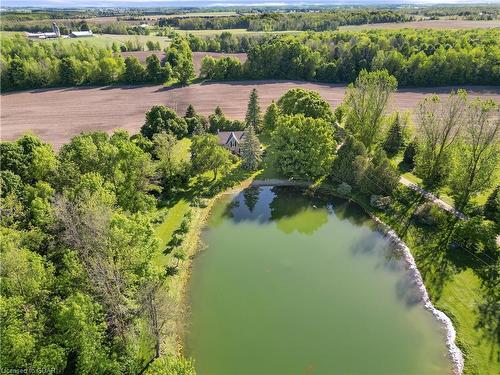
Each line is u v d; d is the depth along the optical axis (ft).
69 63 427.33
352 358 127.13
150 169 191.62
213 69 459.32
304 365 125.18
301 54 451.94
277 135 232.32
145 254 138.72
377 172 208.54
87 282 120.78
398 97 386.11
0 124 327.47
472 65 404.77
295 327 138.62
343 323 140.15
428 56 425.69
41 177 194.80
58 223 147.13
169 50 476.54
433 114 212.02
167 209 201.87
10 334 97.60
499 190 181.47
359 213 206.08
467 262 160.86
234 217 205.67
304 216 207.92
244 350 130.11
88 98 394.32
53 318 112.06
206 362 125.90
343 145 228.43
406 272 161.58
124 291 124.67
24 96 401.49
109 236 131.13
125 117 342.64
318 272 165.78
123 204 179.42
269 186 232.53
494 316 135.54
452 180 201.05
